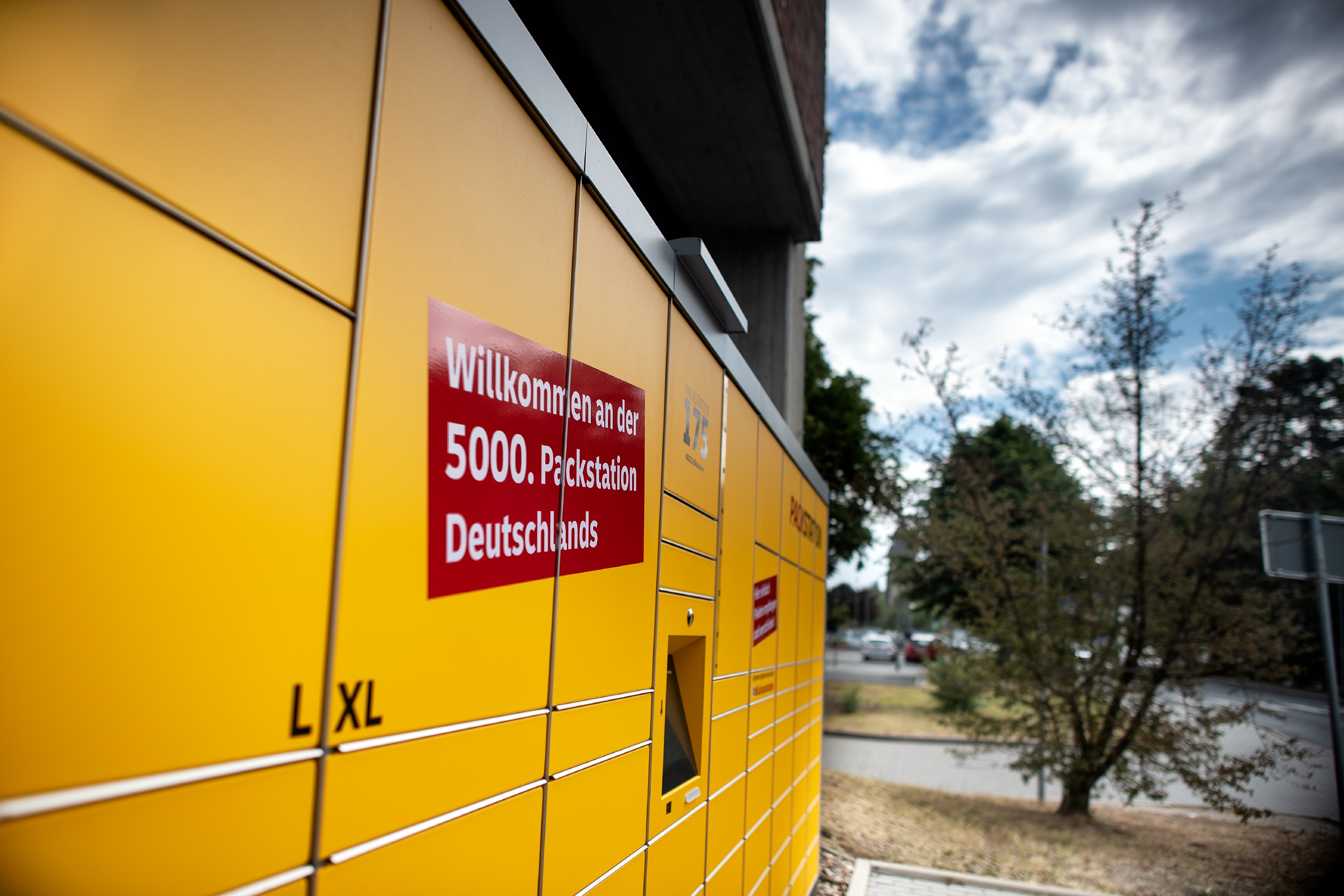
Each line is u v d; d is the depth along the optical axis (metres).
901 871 8.58
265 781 1.23
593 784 2.46
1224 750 16.41
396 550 1.54
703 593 3.74
